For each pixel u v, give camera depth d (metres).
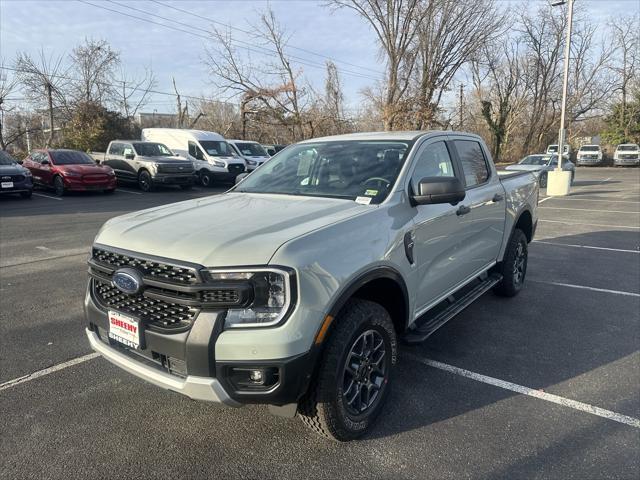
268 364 2.38
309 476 2.66
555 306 5.50
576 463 2.75
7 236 9.81
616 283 6.42
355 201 3.33
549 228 10.91
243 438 3.02
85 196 17.59
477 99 46.00
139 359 2.75
